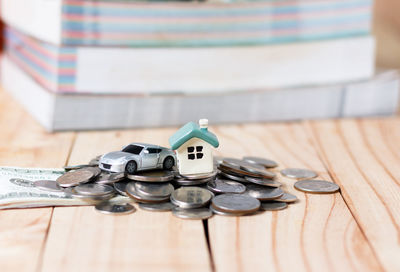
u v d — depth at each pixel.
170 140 0.79
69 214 0.72
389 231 0.70
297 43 1.25
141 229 0.68
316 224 0.71
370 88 1.34
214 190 0.77
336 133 1.20
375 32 2.04
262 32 1.23
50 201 0.75
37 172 0.85
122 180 0.80
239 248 0.64
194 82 1.20
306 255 0.63
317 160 1.01
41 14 1.16
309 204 0.78
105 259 0.61
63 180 0.78
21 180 0.81
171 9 1.16
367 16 1.31
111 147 1.04
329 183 0.86
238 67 1.22
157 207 0.73
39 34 1.19
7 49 1.57
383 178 0.91
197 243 0.65
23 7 1.29
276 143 1.12
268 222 0.71
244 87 1.24
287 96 1.27
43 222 0.70
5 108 1.36
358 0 1.29
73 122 1.15
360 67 1.33
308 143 1.12
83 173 0.80
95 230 0.68
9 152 1.00
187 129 0.78
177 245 0.64
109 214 0.72
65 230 0.68
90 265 0.59
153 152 0.81
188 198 0.73
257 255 0.62
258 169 0.85
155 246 0.64
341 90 1.31
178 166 0.79
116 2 1.12
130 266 0.59
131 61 1.15
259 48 1.23
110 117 1.16
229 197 0.75
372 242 0.67
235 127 1.24
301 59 1.27
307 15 1.25
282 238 0.67
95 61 1.12
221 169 0.83
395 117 1.36
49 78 1.15
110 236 0.66
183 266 0.60
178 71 1.18
